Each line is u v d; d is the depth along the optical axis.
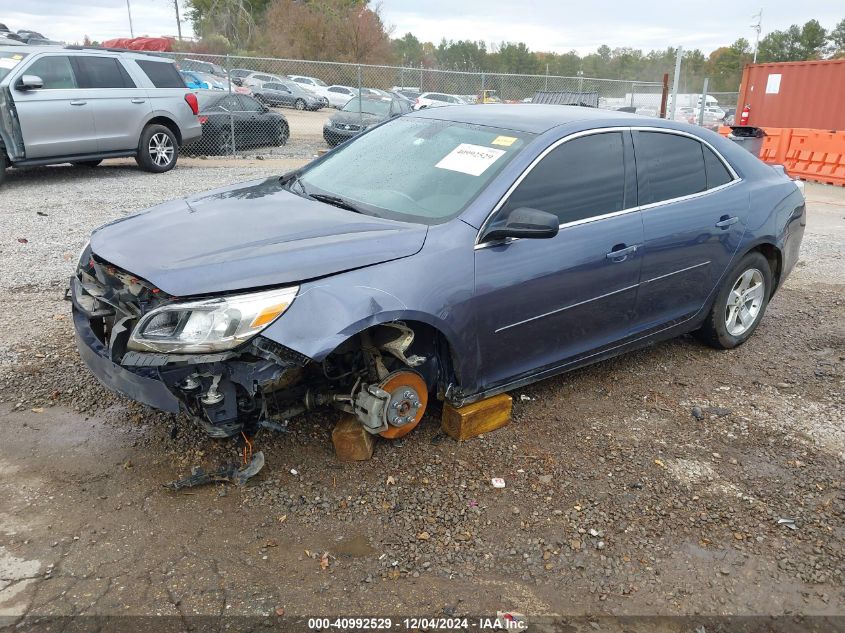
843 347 5.20
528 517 3.05
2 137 10.02
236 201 3.72
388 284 3.01
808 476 3.48
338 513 2.99
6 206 8.83
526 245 3.47
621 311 4.04
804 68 16.88
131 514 2.92
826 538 3.02
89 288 3.36
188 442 3.42
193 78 23.14
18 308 5.14
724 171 4.63
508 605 2.56
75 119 10.72
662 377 4.55
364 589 2.59
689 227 4.25
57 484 3.08
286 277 2.83
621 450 3.64
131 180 11.32
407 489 3.18
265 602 2.50
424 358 3.27
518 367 3.66
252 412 3.00
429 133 4.08
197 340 2.70
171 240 3.12
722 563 2.85
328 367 3.29
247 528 2.87
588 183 3.80
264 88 27.81
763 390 4.43
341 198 3.72
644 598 2.64
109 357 3.03
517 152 3.60
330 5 52.94
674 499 3.24
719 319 4.78
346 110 18.08
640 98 23.92
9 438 3.42
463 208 3.39
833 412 4.17
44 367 4.17
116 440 3.44
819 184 14.47
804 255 8.12
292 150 17.16
